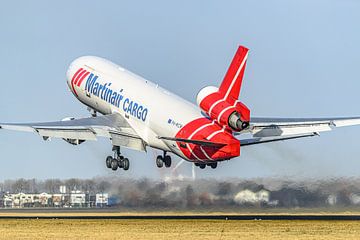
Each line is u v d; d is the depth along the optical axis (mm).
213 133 179250
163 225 173125
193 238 153375
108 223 178250
